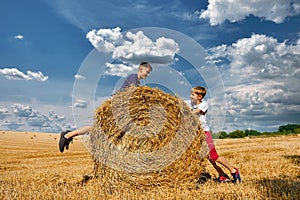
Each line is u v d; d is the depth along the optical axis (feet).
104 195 16.97
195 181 19.66
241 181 20.12
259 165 26.50
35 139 118.01
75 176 23.35
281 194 15.71
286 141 73.36
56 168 33.17
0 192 17.39
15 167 38.50
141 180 18.86
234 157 35.99
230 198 15.42
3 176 27.43
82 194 16.70
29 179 23.82
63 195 16.43
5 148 77.30
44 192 17.15
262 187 16.57
